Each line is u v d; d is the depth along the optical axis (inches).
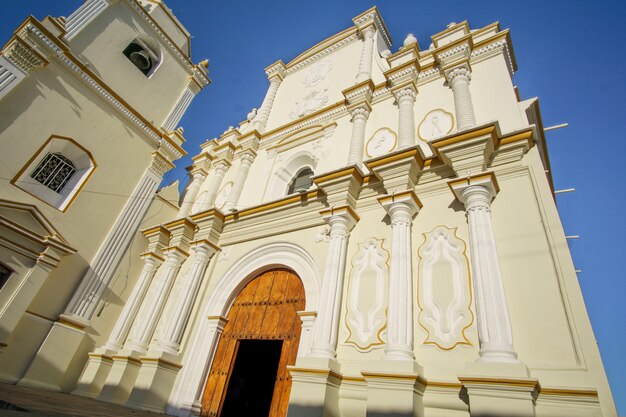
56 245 348.8
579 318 164.1
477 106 282.8
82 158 410.6
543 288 179.5
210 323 316.2
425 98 325.1
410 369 175.9
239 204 411.5
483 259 190.1
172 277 371.9
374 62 417.7
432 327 199.6
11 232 325.1
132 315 367.9
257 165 442.9
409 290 209.9
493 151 235.5
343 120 384.8
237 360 391.5
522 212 208.1
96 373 324.2
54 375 323.0
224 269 348.5
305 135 408.2
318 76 482.6
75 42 426.6
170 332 311.3
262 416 377.4
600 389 144.3
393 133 324.2
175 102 537.6
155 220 458.3
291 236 317.7
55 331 333.7
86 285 369.1
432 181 258.4
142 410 264.1
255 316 301.4
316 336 223.8
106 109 443.2
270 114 504.4
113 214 419.5
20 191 349.4
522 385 145.6
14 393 200.8
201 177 502.9
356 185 287.4
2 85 350.0
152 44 532.4
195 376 291.1
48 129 380.5
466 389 163.2
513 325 176.6
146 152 478.0
